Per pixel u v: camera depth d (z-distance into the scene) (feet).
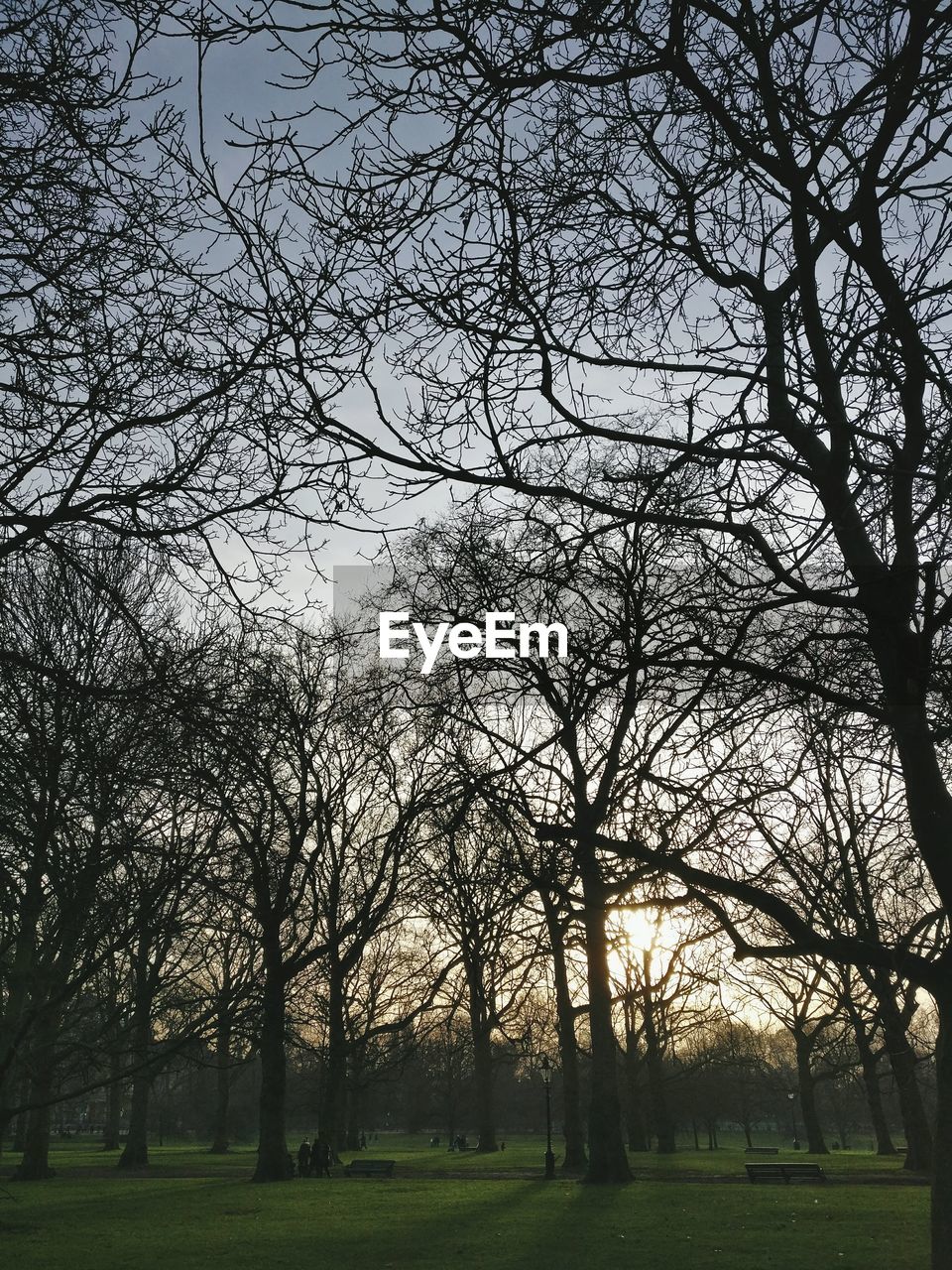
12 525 23.67
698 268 26.23
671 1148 160.66
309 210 19.16
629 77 21.13
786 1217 64.59
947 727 26.03
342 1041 124.36
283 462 21.30
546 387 21.72
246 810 41.16
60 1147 232.73
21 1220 68.59
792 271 25.43
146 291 23.73
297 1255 51.67
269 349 19.22
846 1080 191.01
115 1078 41.91
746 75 21.53
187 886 43.24
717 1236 56.03
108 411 23.88
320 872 99.81
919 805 24.93
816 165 21.45
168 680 25.04
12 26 21.35
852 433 22.70
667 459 27.89
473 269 20.39
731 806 27.73
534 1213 68.90
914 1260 46.47
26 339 23.56
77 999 60.59
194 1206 77.41
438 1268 46.91
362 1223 65.10
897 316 22.79
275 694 39.34
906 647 22.52
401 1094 314.55
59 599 34.53
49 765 38.06
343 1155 172.96
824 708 27.86
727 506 24.59
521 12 19.36
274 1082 106.83
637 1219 64.54
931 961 26.55
